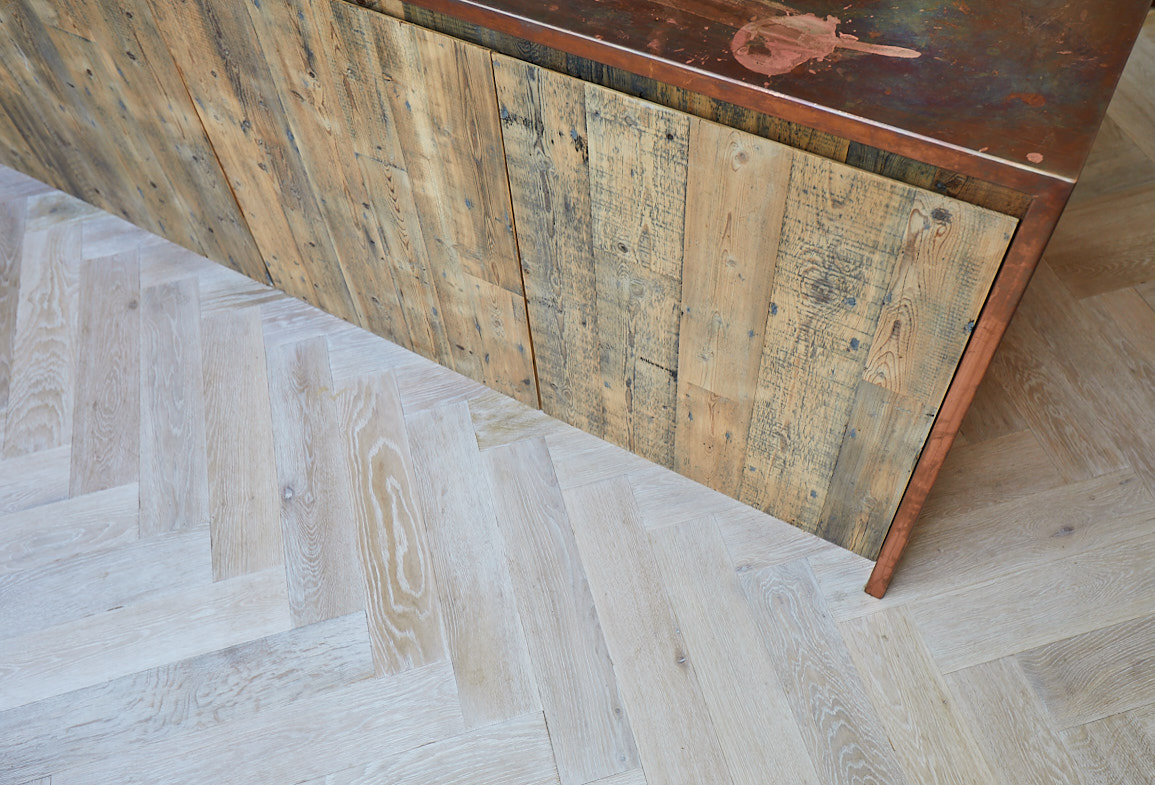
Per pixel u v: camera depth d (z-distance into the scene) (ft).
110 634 4.97
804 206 3.36
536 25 3.34
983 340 3.40
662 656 4.70
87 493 5.48
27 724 4.70
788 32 3.23
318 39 4.01
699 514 5.16
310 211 5.23
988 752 4.34
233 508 5.34
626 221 3.93
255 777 4.48
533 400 5.59
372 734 4.57
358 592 5.00
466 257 4.78
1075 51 3.10
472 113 3.90
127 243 6.60
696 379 4.54
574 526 5.16
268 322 6.11
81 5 4.72
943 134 2.88
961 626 4.69
